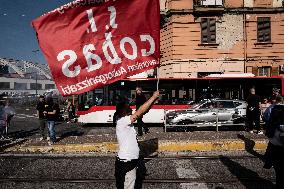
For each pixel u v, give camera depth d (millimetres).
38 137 14242
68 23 3918
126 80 18562
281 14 24234
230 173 7566
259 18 24312
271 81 18141
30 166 8703
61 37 3891
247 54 24234
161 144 10484
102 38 4082
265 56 24281
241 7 23984
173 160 9148
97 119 18672
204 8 23406
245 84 18203
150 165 8570
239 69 24188
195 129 16547
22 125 20469
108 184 6898
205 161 8961
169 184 6770
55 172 8008
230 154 9914
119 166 4395
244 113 15211
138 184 6809
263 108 15539
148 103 4344
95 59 4051
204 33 24031
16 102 45438
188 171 7852
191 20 23906
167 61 24641
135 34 4238
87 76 4020
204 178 7176
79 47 3957
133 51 4238
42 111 12688
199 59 23969
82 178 7383
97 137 12891
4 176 7660
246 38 24203
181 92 18328
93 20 3996
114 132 15797
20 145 11305
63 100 43344
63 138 12914
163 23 25094
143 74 18688
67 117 23750
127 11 4168
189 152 10227
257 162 8680
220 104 15438
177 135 12891
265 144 10562
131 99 18484
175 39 23953
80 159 9516
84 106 19000
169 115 15484
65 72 3930
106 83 4094
